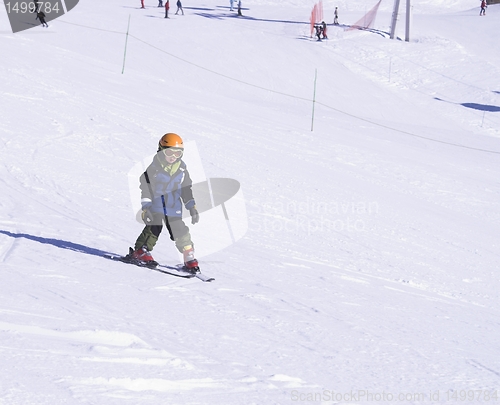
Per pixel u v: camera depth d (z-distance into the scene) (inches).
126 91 1298.0
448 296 473.1
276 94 1974.7
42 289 285.9
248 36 2674.7
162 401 172.1
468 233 780.0
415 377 240.8
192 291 335.0
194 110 1273.4
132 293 309.6
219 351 234.5
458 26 3186.5
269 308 320.8
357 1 3961.6
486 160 1370.6
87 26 2459.4
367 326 315.6
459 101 2242.9
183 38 2506.2
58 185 640.4
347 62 2496.3
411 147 1391.5
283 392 198.4
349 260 542.9
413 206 879.7
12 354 187.5
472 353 294.7
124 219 548.7
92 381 177.2
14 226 456.1
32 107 967.6
